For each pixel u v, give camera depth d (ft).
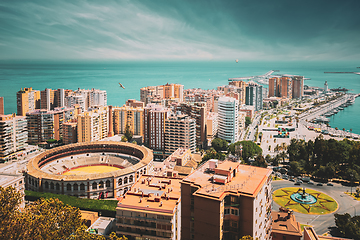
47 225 310.24
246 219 336.29
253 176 381.81
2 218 289.53
